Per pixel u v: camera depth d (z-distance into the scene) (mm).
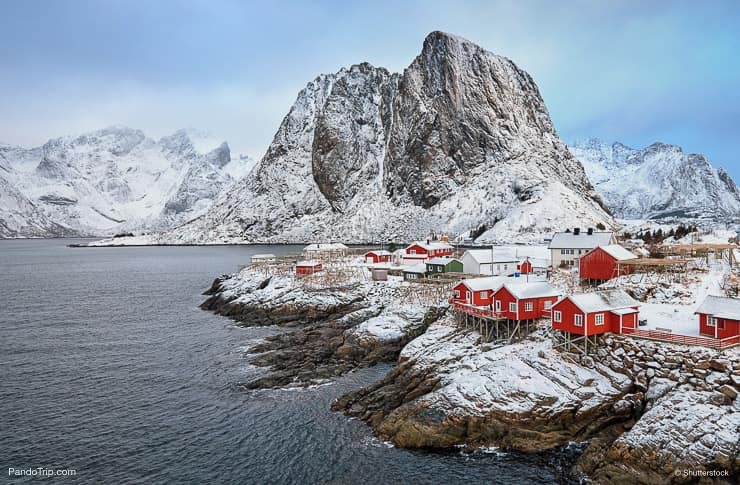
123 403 45656
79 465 35219
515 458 34594
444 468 33812
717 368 35812
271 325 74688
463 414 36938
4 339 68938
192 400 46031
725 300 41062
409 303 67000
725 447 30234
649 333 41062
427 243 106938
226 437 38781
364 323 62656
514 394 37719
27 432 40125
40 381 51688
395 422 38406
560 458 34188
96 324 78312
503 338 49625
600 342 42375
